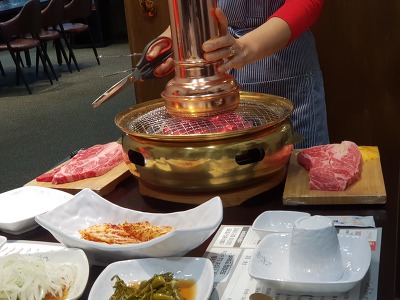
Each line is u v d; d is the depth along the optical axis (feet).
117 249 3.98
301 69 6.98
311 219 3.59
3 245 4.51
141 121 5.48
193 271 3.83
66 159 6.43
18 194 5.32
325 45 9.04
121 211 4.63
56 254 4.10
